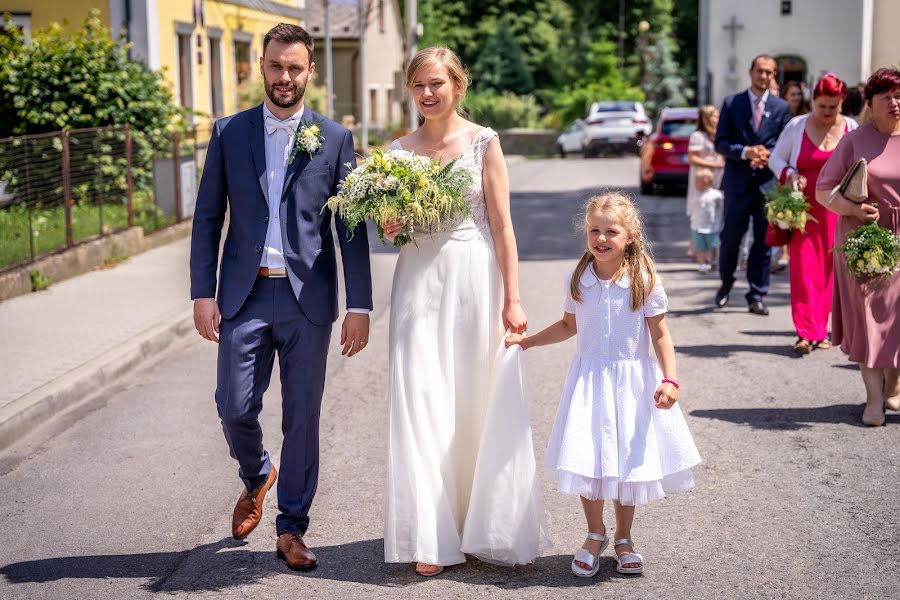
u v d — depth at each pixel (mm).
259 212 4691
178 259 13766
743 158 9914
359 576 4605
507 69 62656
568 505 5441
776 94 10219
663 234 16469
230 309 4699
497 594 4391
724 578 4500
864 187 6691
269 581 4559
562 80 65938
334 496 5605
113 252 13508
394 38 48344
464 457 4691
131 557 4852
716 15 27391
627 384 4562
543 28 65688
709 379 7836
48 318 9875
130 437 6742
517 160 41094
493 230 4738
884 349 6551
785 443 6320
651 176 22344
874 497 5418
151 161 15539
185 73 22125
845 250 6590
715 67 27531
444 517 4566
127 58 16688
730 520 5152
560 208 20422
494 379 4590
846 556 4699
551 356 8742
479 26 65250
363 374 8281
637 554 4605
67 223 12516
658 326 4578
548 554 4820
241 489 5754
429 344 4633
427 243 4676
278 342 4762
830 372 7992
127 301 10750
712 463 5988
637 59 65000
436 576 4590
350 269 4773
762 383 7703
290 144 4727
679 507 5340
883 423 6668
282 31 4656
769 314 10273
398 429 4609
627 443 4492
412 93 4723
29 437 6770
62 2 19516
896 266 6527
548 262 13750
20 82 15531
